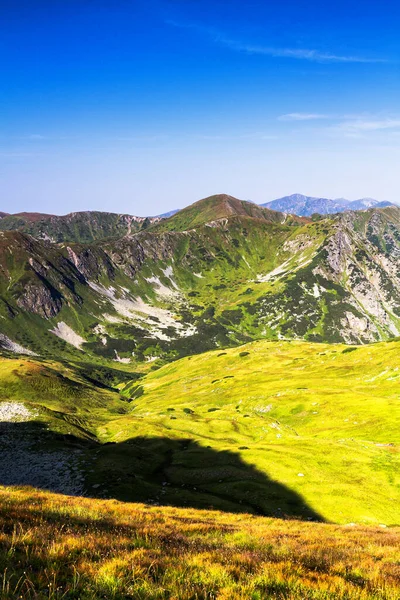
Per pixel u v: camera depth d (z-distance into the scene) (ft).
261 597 29.19
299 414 384.06
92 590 26.76
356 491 194.18
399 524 167.94
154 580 31.07
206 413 432.25
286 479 212.43
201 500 197.77
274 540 63.36
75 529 44.70
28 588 23.70
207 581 31.40
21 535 35.22
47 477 253.65
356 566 46.50
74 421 451.53
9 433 370.53
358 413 346.13
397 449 244.83
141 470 261.03
